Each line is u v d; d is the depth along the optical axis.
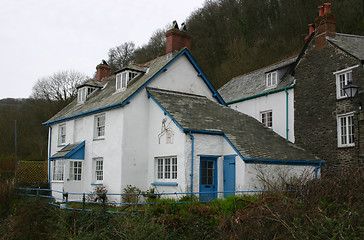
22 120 38.94
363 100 14.88
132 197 13.73
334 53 16.64
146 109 16.22
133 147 15.58
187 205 10.34
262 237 7.14
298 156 14.66
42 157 37.19
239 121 16.31
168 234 8.87
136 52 52.78
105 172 16.17
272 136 16.06
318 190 9.70
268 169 13.50
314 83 17.58
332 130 16.39
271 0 40.50
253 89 22.25
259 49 37.44
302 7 36.47
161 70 16.78
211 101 17.92
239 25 40.44
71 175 17.36
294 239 6.62
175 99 16.36
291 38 36.53
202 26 43.06
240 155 13.15
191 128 13.70
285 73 20.67
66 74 40.78
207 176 14.21
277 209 7.51
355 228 6.67
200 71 18.33
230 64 37.81
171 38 18.44
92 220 10.45
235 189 13.30
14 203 14.43
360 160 14.88
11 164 24.95
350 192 9.11
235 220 7.95
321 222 6.71
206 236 8.69
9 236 10.82
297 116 18.34
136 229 8.27
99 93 20.92
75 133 19.41
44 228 10.52
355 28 30.78
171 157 14.55
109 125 16.39
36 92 40.44
